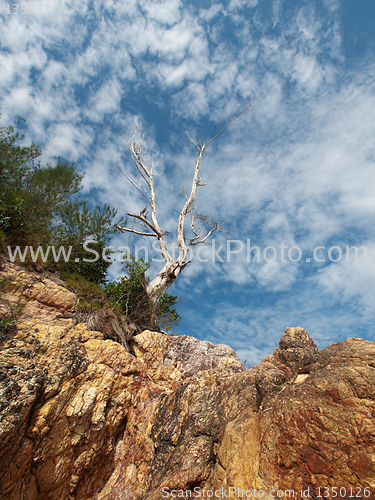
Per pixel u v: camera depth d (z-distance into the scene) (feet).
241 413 16.55
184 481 15.35
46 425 19.03
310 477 12.25
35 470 18.34
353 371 14.30
